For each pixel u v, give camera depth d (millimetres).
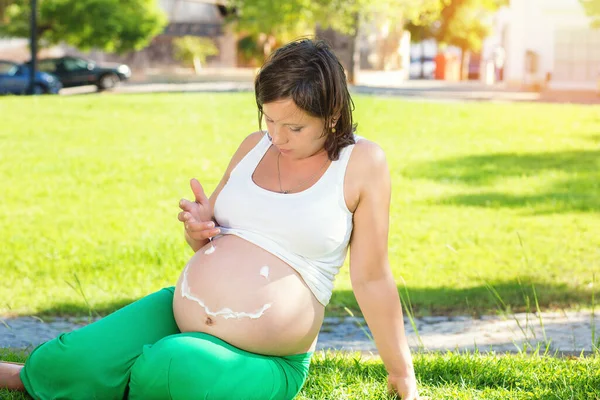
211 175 14719
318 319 3311
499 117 22500
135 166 15328
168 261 8836
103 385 3193
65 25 38969
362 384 3803
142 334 3281
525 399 3705
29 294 7500
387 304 3348
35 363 3285
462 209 11938
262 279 3188
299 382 3357
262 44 51344
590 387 3836
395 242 9922
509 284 7930
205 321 3184
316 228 3221
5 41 45750
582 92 33656
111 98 26703
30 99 26469
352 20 36344
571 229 10633
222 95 27406
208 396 2982
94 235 10172
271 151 3400
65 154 16453
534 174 14938
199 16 46812
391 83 43781
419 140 18906
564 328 5887
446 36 53031
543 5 35031
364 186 3281
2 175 14289
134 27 39781
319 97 3096
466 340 5582
